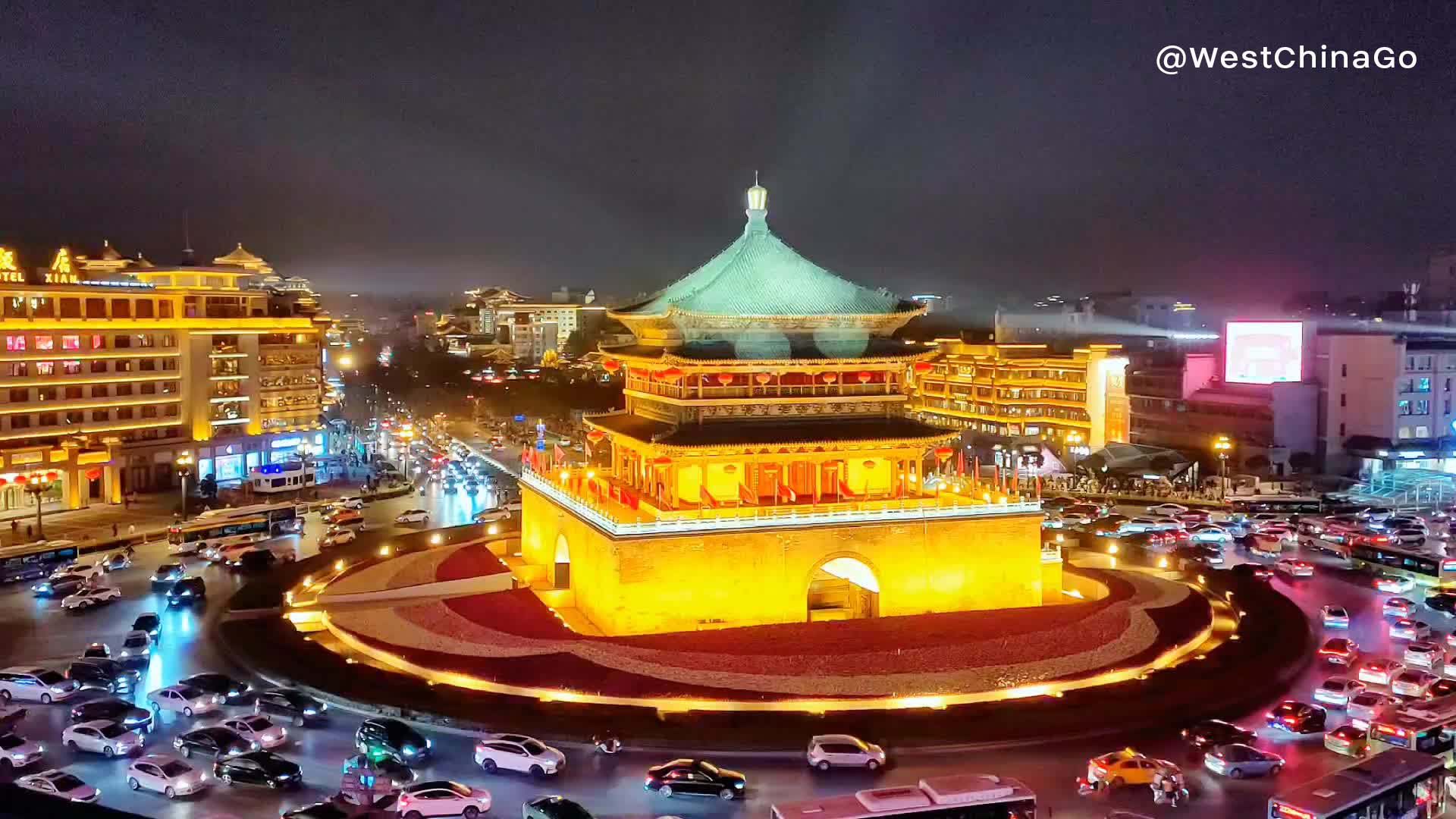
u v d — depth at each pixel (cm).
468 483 18325
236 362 17712
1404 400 17438
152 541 13175
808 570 9050
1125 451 18650
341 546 11838
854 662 7862
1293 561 11550
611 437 10525
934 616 9050
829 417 9712
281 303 19438
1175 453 18400
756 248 10344
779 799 5712
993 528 9512
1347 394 17800
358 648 8600
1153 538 13200
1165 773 5778
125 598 10238
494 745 6103
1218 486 17362
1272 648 8181
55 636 8919
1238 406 18525
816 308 9650
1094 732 6631
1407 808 4959
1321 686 7306
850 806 4844
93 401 15875
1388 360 17362
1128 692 7125
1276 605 9462
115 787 5894
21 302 15012
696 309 9319
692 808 5616
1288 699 7369
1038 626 8712
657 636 8425
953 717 6644
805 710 7081
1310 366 18312
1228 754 6038
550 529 10669
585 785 5900
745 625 8888
